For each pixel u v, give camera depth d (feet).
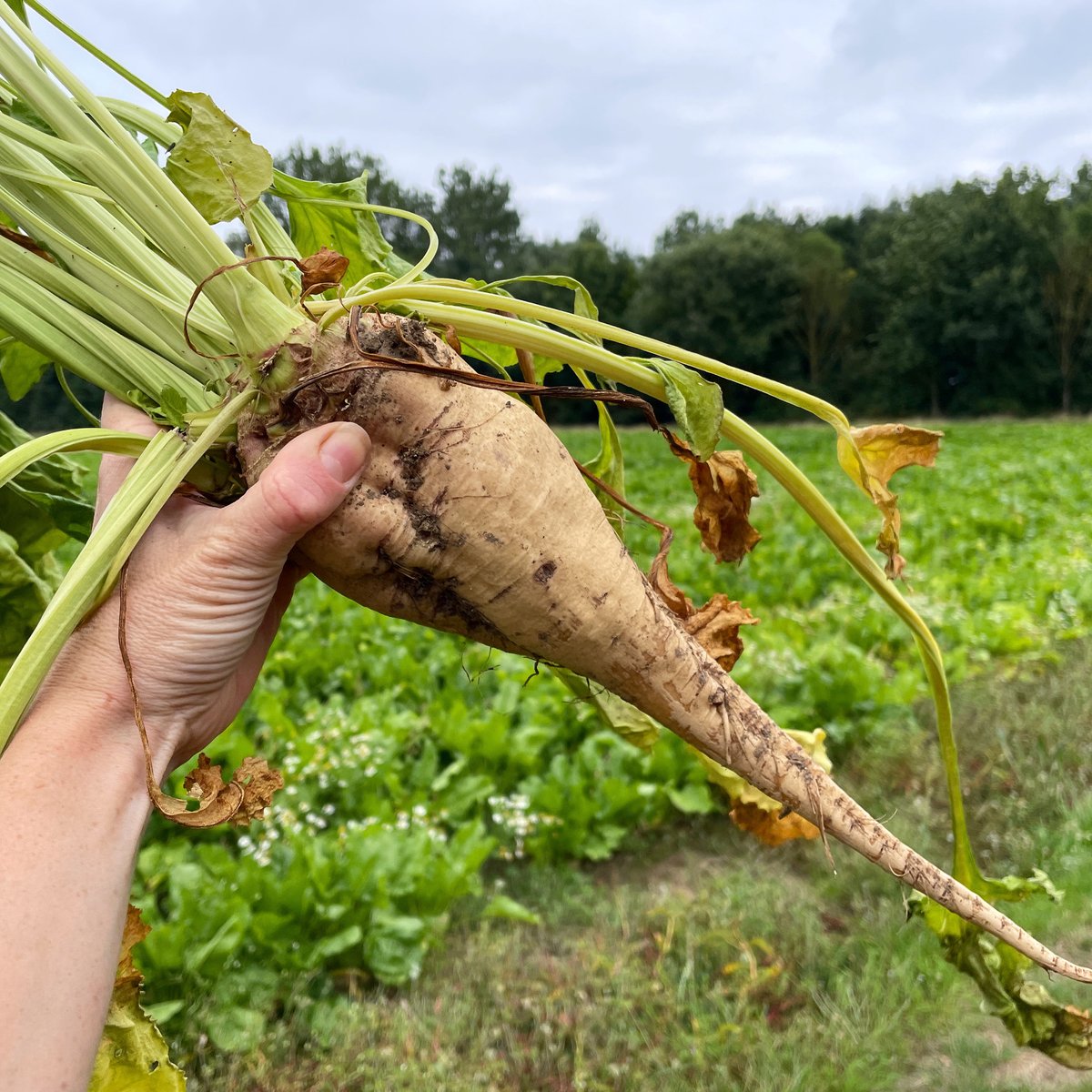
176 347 3.92
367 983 10.48
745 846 13.07
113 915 2.88
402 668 19.33
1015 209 146.20
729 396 166.50
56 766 2.99
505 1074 8.78
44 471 5.16
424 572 3.90
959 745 14.71
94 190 3.58
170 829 13.57
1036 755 14.03
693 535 35.45
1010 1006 4.93
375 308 3.75
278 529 3.34
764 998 9.68
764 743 4.25
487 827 14.29
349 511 3.67
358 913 10.58
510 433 3.84
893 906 10.69
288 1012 9.76
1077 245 138.92
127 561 3.45
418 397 3.69
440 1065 8.60
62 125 3.55
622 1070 8.52
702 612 4.60
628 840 13.64
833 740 15.58
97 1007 2.74
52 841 2.82
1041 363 144.56
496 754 15.19
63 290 3.87
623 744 14.99
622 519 5.20
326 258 3.75
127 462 3.91
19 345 5.27
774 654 18.49
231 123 3.68
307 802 13.99
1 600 4.95
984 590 24.52
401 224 136.15
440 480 3.73
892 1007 9.15
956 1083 8.26
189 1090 8.71
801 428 139.13
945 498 44.73
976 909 4.12
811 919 10.64
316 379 3.50
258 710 16.79
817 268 160.15
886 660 21.16
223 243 3.58
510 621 4.03
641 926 11.16
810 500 4.08
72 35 3.87
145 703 3.30
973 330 144.56
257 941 10.10
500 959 10.52
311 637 22.50
